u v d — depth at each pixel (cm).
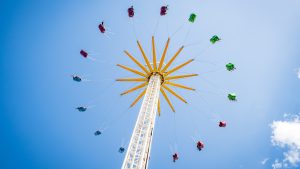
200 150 1831
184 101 1920
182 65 1875
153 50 1862
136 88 1894
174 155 1962
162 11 1866
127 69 1922
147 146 1340
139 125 1432
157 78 1819
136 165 1216
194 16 1895
